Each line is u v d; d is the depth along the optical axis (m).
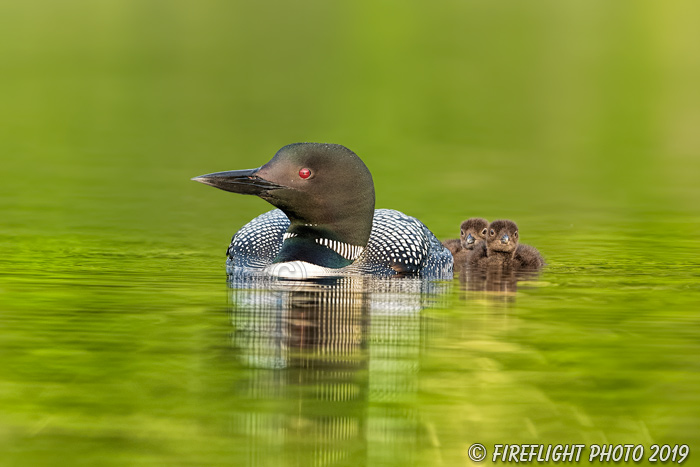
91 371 7.90
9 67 38.25
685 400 7.49
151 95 33.16
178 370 7.93
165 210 16.81
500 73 38.97
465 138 26.48
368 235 12.03
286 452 6.61
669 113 30.97
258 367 8.03
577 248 14.06
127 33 49.56
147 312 9.67
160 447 6.62
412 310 10.00
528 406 7.35
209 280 11.30
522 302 10.43
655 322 9.55
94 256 12.72
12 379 7.72
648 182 20.61
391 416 7.13
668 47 46.16
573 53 44.12
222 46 45.72
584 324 9.46
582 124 28.97
